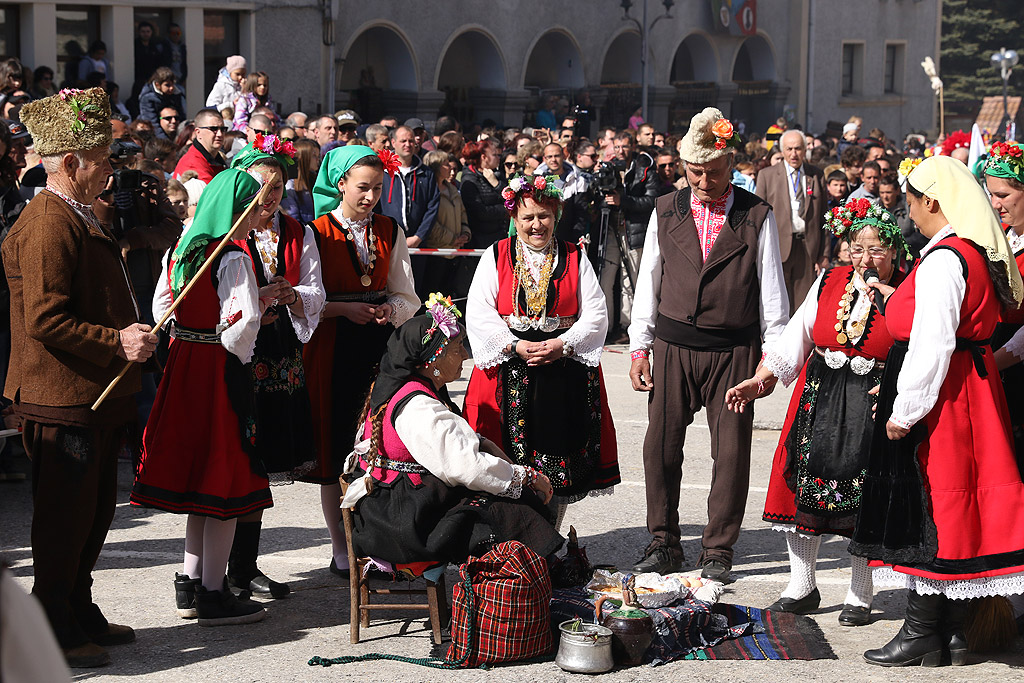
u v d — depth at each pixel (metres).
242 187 4.46
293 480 4.86
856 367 4.61
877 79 32.22
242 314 4.37
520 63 23.66
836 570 5.41
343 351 5.04
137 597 4.97
